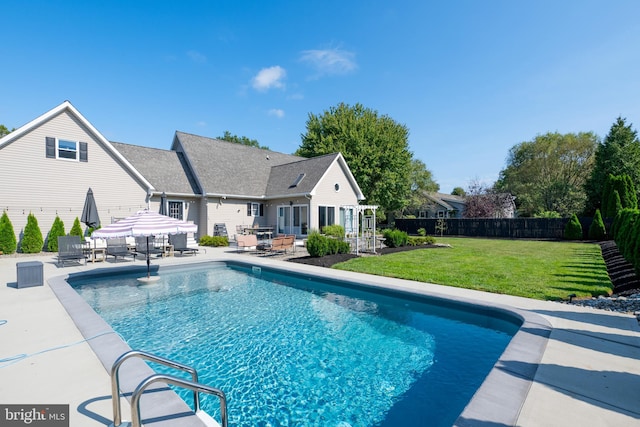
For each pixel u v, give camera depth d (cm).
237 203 2292
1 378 354
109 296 909
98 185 1672
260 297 910
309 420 375
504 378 354
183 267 1284
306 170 2316
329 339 615
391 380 463
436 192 5541
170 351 562
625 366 386
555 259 1380
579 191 3641
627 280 884
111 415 284
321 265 1223
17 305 648
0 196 1407
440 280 920
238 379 470
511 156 4941
